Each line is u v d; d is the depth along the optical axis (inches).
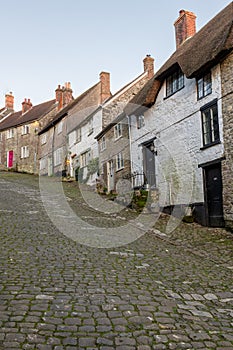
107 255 255.8
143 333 130.7
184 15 647.1
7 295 157.4
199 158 446.3
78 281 185.5
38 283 177.2
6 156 1352.1
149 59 879.7
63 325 132.3
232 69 385.1
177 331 135.1
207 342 128.2
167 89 541.6
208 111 434.0
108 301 159.2
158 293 177.6
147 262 244.7
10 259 219.9
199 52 441.1
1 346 114.2
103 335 126.8
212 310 162.2
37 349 114.3
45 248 258.4
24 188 694.5
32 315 138.6
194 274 222.1
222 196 398.3
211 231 387.9
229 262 259.9
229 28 382.6
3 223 344.5
